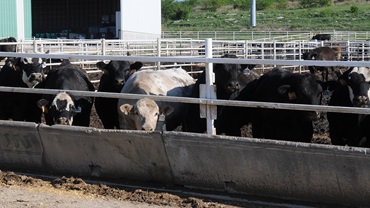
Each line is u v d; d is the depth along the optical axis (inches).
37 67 495.2
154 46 1213.1
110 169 370.6
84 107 446.3
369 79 395.2
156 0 2263.8
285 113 403.2
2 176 368.5
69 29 2497.5
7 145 399.9
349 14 3447.3
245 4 4079.7
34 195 326.0
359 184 304.0
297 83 395.2
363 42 1195.3
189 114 448.5
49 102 427.8
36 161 392.2
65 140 377.4
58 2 2507.4
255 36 2289.6
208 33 2468.0
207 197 335.3
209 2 4247.0
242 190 335.9
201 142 339.0
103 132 362.9
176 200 321.7
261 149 323.9
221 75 430.0
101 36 2333.9
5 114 520.7
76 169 380.5
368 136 410.6
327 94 395.9
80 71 473.4
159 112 396.8
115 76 467.5
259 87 435.2
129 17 2102.6
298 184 319.9
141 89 426.6
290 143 316.5
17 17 1647.4
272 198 329.1
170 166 352.5
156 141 350.0
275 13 3622.0
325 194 314.5
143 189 351.3
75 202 312.5
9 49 848.9
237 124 450.6
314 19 3304.6
